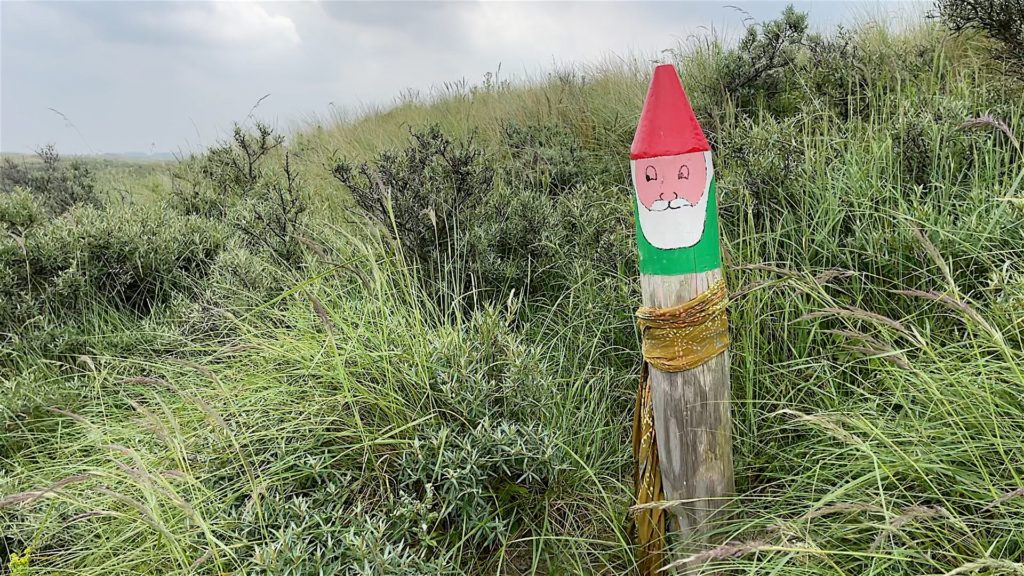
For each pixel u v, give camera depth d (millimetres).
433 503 2234
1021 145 3355
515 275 3676
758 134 3730
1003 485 1822
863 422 2088
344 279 3545
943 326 2672
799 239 3246
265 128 6695
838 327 2789
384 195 3768
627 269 3576
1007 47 4277
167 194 6535
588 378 2994
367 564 1862
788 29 5133
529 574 2248
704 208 1726
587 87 6879
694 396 1858
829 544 1938
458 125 7094
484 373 2520
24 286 4156
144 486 1936
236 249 4211
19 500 1683
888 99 3900
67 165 7117
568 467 2303
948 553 1710
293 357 2748
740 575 1948
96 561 2240
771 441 2484
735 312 2748
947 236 2730
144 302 4383
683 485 1948
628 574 2189
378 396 2449
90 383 3389
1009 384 2086
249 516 2061
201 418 2729
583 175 5172
